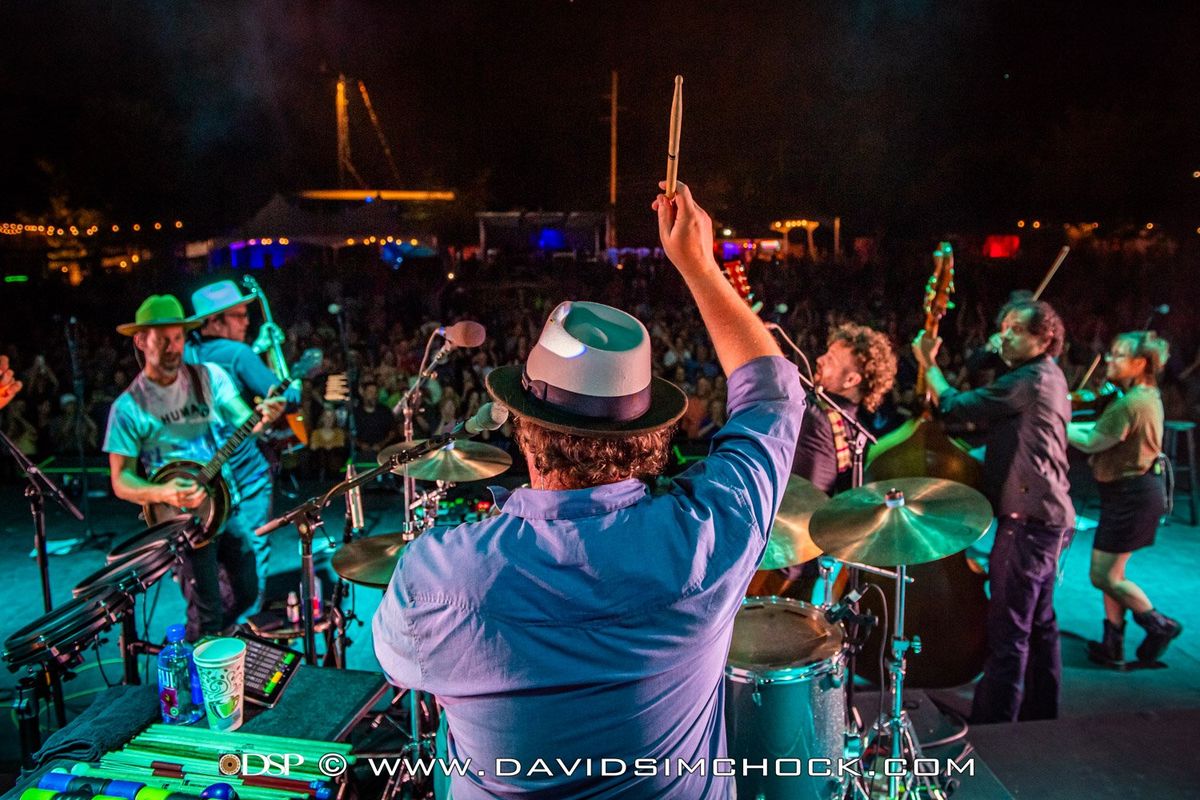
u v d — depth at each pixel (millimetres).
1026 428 3955
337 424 9328
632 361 1245
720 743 1435
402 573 1247
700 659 1274
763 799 2916
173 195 27344
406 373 11094
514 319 15703
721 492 1273
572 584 1179
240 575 4812
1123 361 4824
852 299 18469
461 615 1188
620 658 1199
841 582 4410
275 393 4262
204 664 2469
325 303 17672
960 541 3049
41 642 2879
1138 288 18531
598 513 1229
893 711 3398
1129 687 4812
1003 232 25719
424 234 20219
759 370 1376
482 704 1233
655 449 1294
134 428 4461
